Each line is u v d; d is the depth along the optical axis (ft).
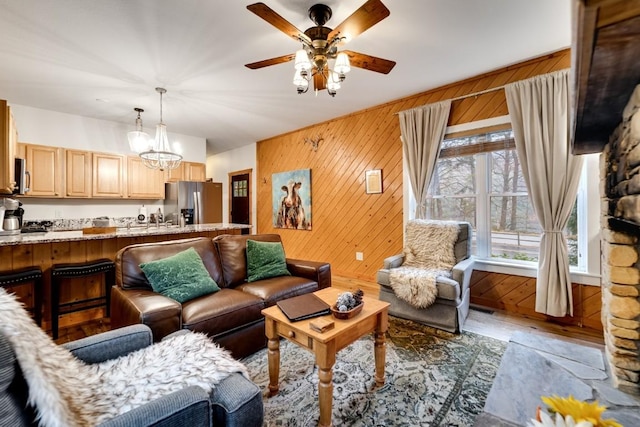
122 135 16.05
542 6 6.89
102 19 7.22
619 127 5.06
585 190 8.81
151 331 5.06
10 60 9.18
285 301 6.31
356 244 14.71
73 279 9.33
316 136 16.40
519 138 9.53
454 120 11.20
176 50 8.66
